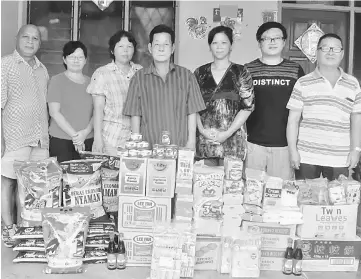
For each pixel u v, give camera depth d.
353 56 4.84
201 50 4.56
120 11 4.54
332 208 2.52
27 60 3.39
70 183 2.60
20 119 3.24
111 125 3.21
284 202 2.57
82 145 3.42
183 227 2.37
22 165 2.57
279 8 4.62
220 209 2.50
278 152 3.23
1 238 2.82
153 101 2.96
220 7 4.52
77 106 3.42
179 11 4.52
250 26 4.58
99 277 2.33
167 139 2.62
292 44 4.79
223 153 3.15
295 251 2.46
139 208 2.47
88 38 4.54
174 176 2.49
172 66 3.00
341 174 2.91
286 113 3.19
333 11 4.80
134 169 2.46
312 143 3.04
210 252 2.46
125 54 3.22
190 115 3.00
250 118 3.29
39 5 4.45
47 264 2.44
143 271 2.42
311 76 3.03
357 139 3.09
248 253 2.37
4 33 3.89
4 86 3.16
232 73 3.11
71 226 2.39
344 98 2.99
